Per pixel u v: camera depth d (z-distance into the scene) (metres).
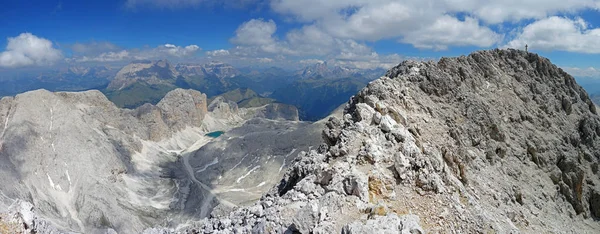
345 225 30.25
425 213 37.22
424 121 62.59
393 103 61.28
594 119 98.94
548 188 71.62
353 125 50.78
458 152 60.03
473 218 39.41
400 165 40.66
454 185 45.41
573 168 78.38
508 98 84.88
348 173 39.62
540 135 80.88
